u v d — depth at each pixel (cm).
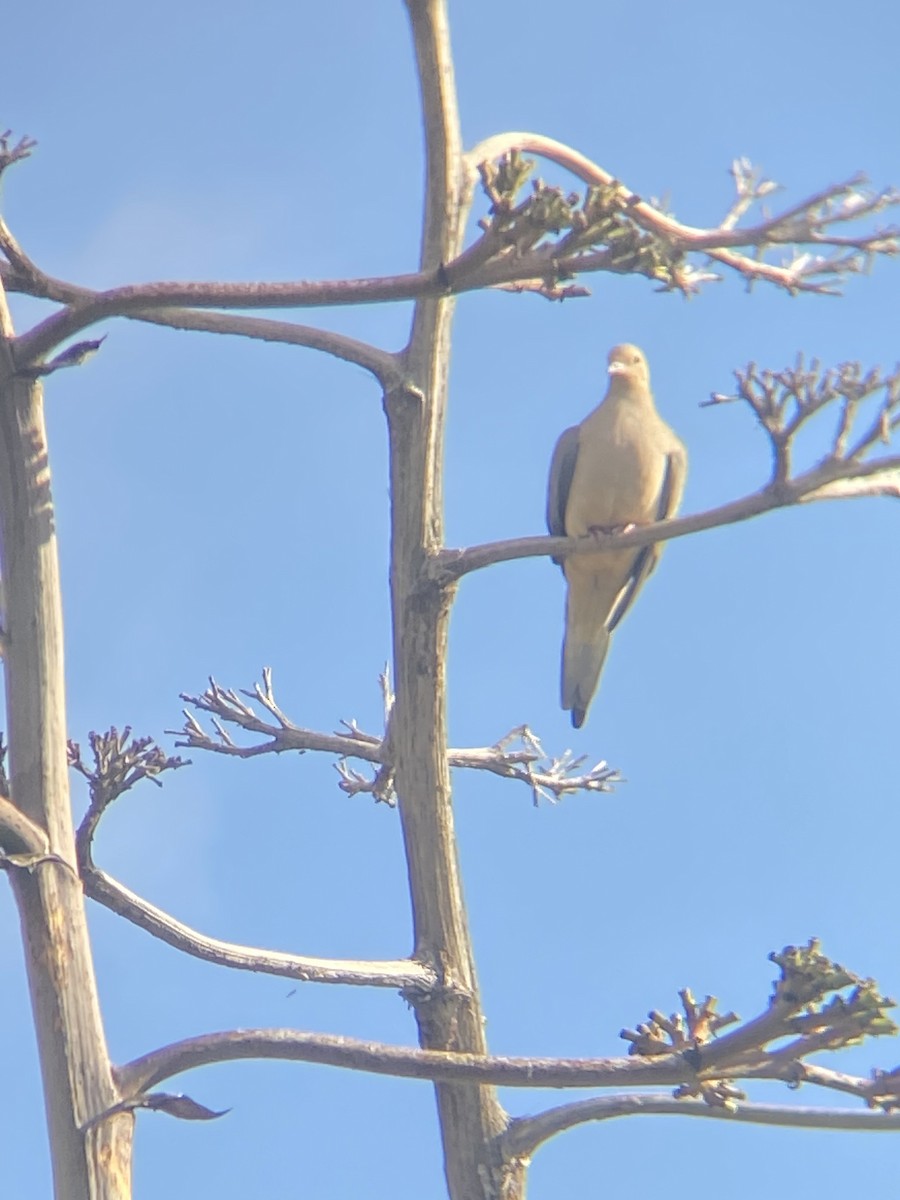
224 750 1603
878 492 1142
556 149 1456
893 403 1059
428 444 1330
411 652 1348
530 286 1430
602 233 961
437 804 1380
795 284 1420
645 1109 1228
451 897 1386
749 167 1447
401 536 1340
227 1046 1122
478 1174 1323
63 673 1177
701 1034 1027
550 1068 1063
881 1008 960
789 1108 1141
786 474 1089
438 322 1324
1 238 1108
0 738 1167
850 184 1225
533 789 1595
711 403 1096
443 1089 1345
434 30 1279
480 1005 1381
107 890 1225
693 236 1266
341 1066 1114
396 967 1350
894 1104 1016
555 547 1238
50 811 1149
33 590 1161
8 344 1138
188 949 1248
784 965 973
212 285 1068
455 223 1339
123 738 1212
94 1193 1081
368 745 1590
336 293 1043
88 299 1100
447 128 1312
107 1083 1109
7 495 1166
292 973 1288
